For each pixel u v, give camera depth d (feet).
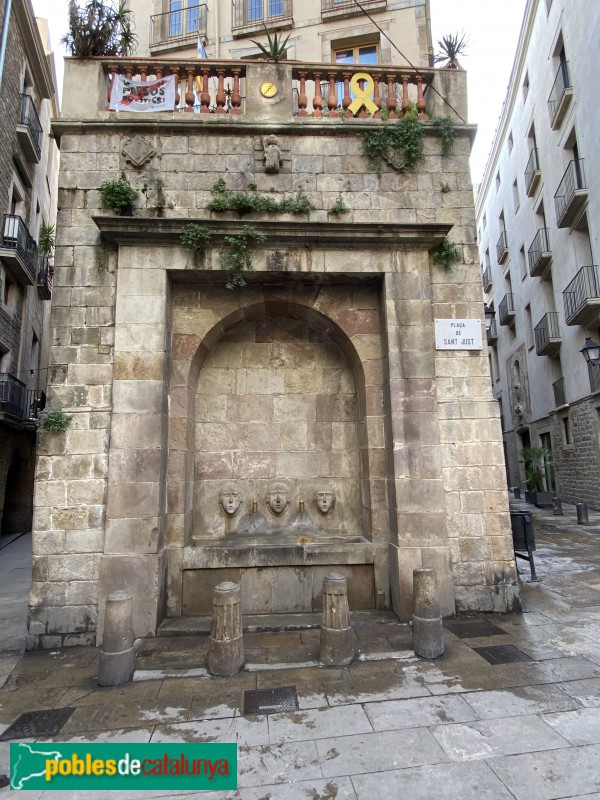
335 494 23.73
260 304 22.95
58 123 22.20
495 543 21.02
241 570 21.40
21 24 51.31
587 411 56.49
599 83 50.01
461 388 21.84
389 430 21.57
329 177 23.02
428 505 20.59
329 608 16.69
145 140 22.59
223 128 22.71
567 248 59.88
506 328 92.84
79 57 23.48
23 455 59.72
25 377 57.21
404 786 10.14
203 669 16.20
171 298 22.25
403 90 24.81
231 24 39.04
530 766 10.66
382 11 35.76
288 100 23.65
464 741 11.67
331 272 21.65
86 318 21.03
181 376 21.98
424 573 17.04
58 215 21.67
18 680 15.89
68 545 19.49
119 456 19.76
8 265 49.11
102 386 20.57
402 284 21.90
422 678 15.03
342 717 12.91
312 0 37.42
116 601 15.80
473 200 23.36
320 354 24.80
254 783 10.39
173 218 20.51
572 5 55.47
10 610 24.79
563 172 60.59
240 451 23.75
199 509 23.08
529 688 14.19
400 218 22.93
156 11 40.65
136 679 15.61
